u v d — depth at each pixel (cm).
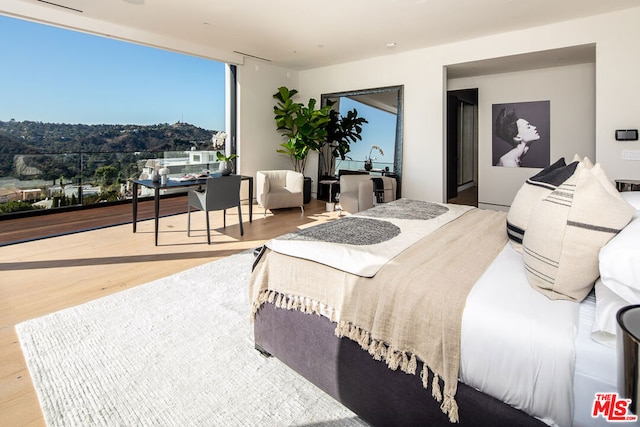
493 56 479
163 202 662
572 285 110
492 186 634
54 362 177
